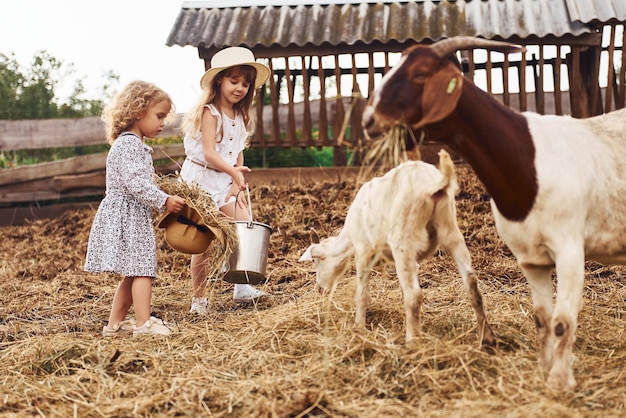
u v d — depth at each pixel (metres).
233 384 4.11
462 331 4.82
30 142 11.82
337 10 10.35
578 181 3.77
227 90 6.18
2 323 6.27
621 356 4.25
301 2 10.57
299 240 8.14
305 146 10.47
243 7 10.63
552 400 3.56
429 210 4.51
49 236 9.91
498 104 3.88
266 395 3.96
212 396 4.00
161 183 5.54
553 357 3.88
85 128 11.81
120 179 5.41
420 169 4.60
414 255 4.55
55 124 11.81
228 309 6.34
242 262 5.63
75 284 7.50
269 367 4.39
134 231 5.41
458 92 3.66
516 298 5.66
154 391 4.15
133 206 5.45
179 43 10.06
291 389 3.97
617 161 3.92
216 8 10.64
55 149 14.67
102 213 5.45
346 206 8.88
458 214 8.25
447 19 9.96
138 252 5.39
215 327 5.46
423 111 3.70
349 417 3.56
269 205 9.11
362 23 10.04
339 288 6.09
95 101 16.36
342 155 10.52
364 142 10.22
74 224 10.09
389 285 6.31
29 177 11.62
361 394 3.88
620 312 5.45
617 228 3.92
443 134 3.89
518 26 9.67
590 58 10.02
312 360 4.36
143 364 4.73
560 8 9.80
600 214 3.90
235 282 5.94
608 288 6.18
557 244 3.77
